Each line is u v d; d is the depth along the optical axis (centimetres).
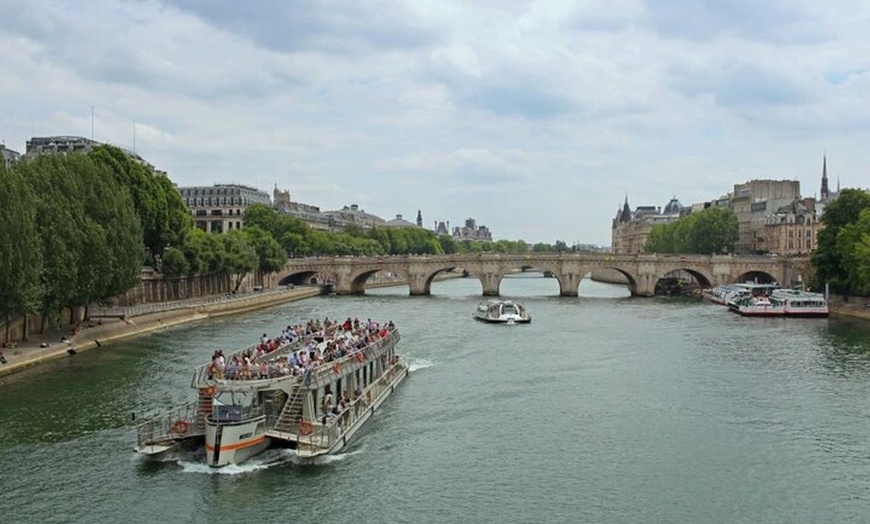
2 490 4697
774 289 16862
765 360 9125
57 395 6888
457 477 5062
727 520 4466
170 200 14512
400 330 11950
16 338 9250
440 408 6731
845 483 5012
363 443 5697
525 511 4556
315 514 4456
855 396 7200
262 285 19988
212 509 4481
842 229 14375
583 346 10238
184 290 15250
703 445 5753
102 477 4884
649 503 4691
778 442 5831
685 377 8075
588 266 19712
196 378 5447
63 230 9281
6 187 8075
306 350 6178
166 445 5219
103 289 10050
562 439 5888
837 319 13838
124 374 7825
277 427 5362
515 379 7956
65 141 19100
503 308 13450
